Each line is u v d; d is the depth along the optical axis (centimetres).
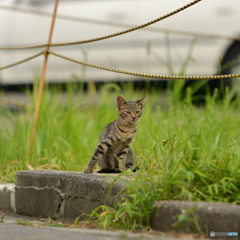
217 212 579
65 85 1812
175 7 1688
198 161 702
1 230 637
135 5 1720
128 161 960
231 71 1691
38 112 1188
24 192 836
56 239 570
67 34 1775
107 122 1054
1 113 1421
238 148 920
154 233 614
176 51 1681
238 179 687
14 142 1063
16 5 1823
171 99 1362
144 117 1220
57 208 771
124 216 652
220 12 1664
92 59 1780
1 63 1853
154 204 639
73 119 1384
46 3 1798
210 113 1230
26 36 1817
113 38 1752
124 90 1552
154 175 719
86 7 1756
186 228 599
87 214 720
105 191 706
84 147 1224
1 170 1088
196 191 662
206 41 1683
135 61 1752
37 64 1823
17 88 1978
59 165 1049
